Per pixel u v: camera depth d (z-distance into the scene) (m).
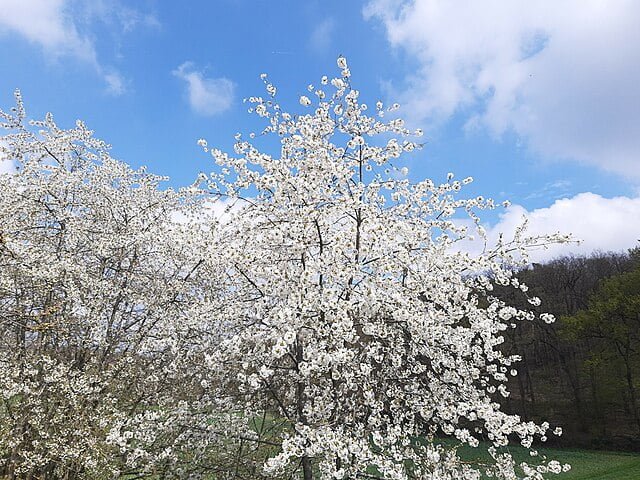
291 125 7.25
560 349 31.31
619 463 22.17
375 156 6.97
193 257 7.57
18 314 7.15
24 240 9.20
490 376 6.74
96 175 10.05
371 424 5.68
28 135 10.43
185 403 6.67
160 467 7.01
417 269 6.31
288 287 5.98
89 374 7.99
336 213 6.45
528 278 29.97
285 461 4.78
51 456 7.52
